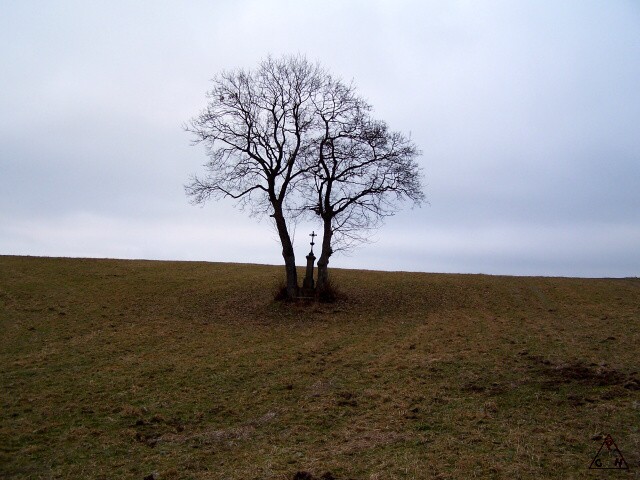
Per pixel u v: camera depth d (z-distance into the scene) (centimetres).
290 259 3544
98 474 1365
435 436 1509
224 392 1998
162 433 1641
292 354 2481
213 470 1358
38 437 1590
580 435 1460
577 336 2666
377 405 1819
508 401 1797
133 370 2241
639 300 3516
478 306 3441
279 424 1684
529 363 2233
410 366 2250
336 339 2750
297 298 3484
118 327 2961
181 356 2453
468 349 2481
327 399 1895
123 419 1739
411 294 3772
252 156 3547
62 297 3553
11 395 1933
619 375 2003
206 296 3712
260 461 1388
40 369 2241
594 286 4006
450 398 1850
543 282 4188
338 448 1457
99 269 4481
